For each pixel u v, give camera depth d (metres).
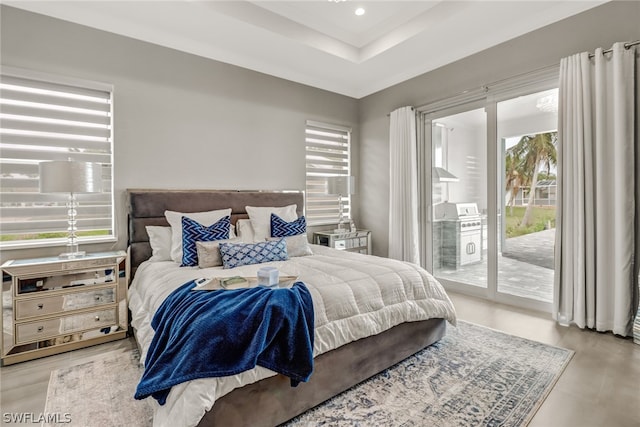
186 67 3.34
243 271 2.35
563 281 2.79
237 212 3.48
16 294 2.18
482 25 3.08
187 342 1.33
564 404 1.67
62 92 2.75
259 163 3.89
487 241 3.51
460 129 3.73
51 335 2.29
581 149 2.63
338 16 3.23
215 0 2.80
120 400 1.75
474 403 1.69
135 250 2.88
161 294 1.94
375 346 1.95
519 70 3.12
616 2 2.53
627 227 2.44
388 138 4.50
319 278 2.02
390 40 3.48
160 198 3.03
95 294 2.47
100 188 2.58
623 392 1.77
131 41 3.03
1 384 1.91
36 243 2.62
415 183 4.05
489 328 2.69
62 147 2.76
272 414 1.48
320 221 4.53
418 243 4.13
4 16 2.50
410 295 2.21
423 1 3.01
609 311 2.55
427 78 3.96
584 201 2.64
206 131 3.48
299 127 4.25
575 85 2.66
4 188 2.55
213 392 1.26
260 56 3.66
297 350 1.49
